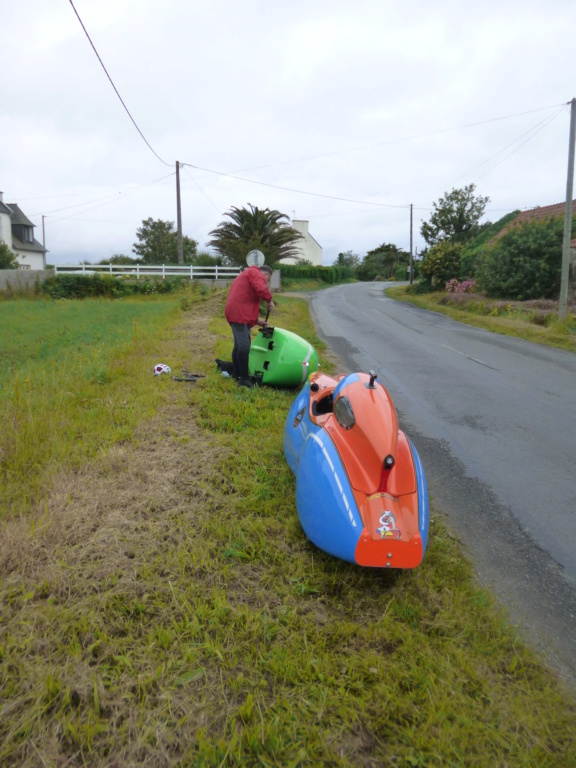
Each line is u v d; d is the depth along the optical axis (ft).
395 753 6.91
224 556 10.79
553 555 12.73
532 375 33.76
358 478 9.95
